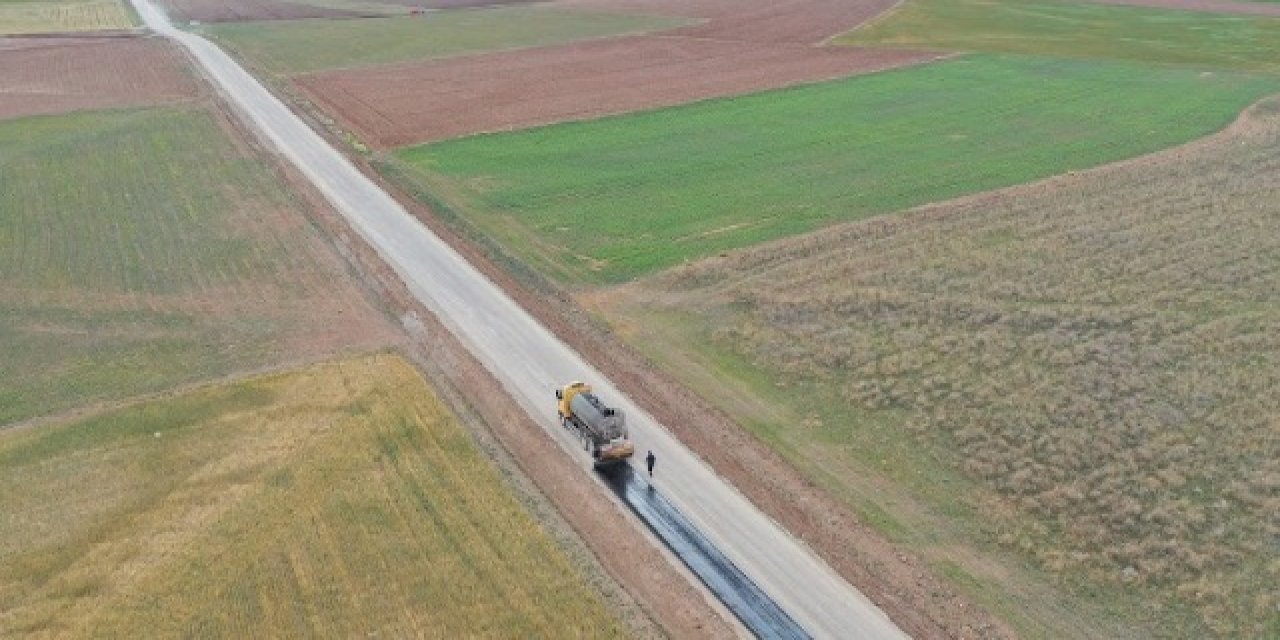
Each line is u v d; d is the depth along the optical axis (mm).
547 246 60281
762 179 70562
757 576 34094
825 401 44531
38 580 33438
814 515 37156
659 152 76938
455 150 78500
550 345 49000
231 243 61719
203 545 34750
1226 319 48938
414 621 31344
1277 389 43094
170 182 72312
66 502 37344
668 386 45594
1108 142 77188
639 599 32812
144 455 40219
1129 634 31594
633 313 52406
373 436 41000
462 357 47625
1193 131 79438
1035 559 34938
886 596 33312
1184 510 36562
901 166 72688
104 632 31062
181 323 51938
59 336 50781
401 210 66125
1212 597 32844
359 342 49531
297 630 31031
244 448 40469
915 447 41188
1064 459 39438
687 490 38344
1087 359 46188
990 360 46438
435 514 36281
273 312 52938
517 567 33688
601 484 38719
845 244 59375
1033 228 60594
